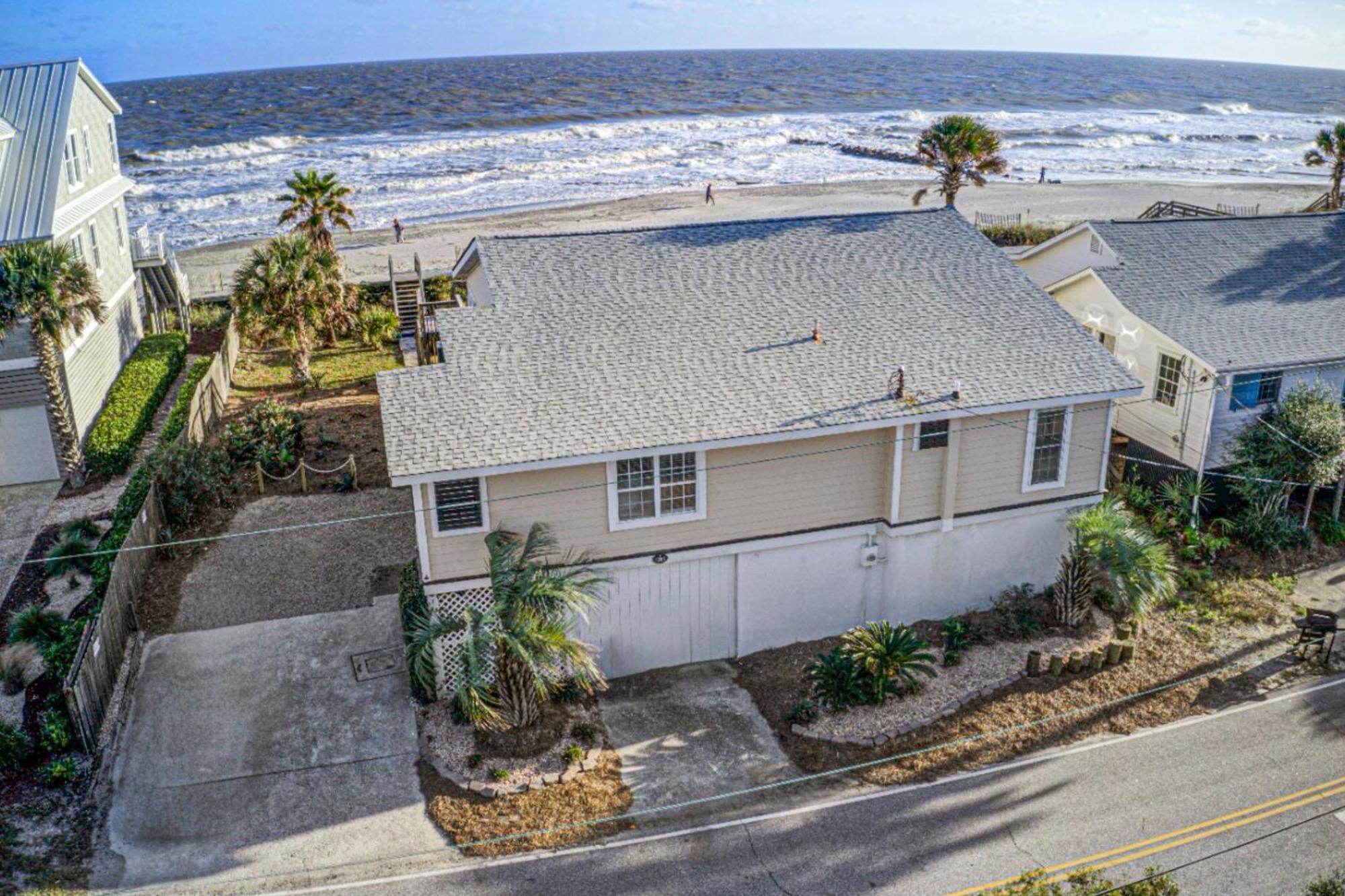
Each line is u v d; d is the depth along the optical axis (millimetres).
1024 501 20375
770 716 17875
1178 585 21672
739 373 19031
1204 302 25375
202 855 14344
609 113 141750
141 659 18609
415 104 149000
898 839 14680
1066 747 16750
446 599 17875
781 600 19812
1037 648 19500
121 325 32062
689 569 18953
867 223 23844
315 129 118125
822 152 98875
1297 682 18578
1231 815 15070
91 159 30656
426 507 16844
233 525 23469
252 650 18969
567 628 16281
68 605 20031
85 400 27188
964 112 146125
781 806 15469
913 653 18266
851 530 19531
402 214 64500
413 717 17375
